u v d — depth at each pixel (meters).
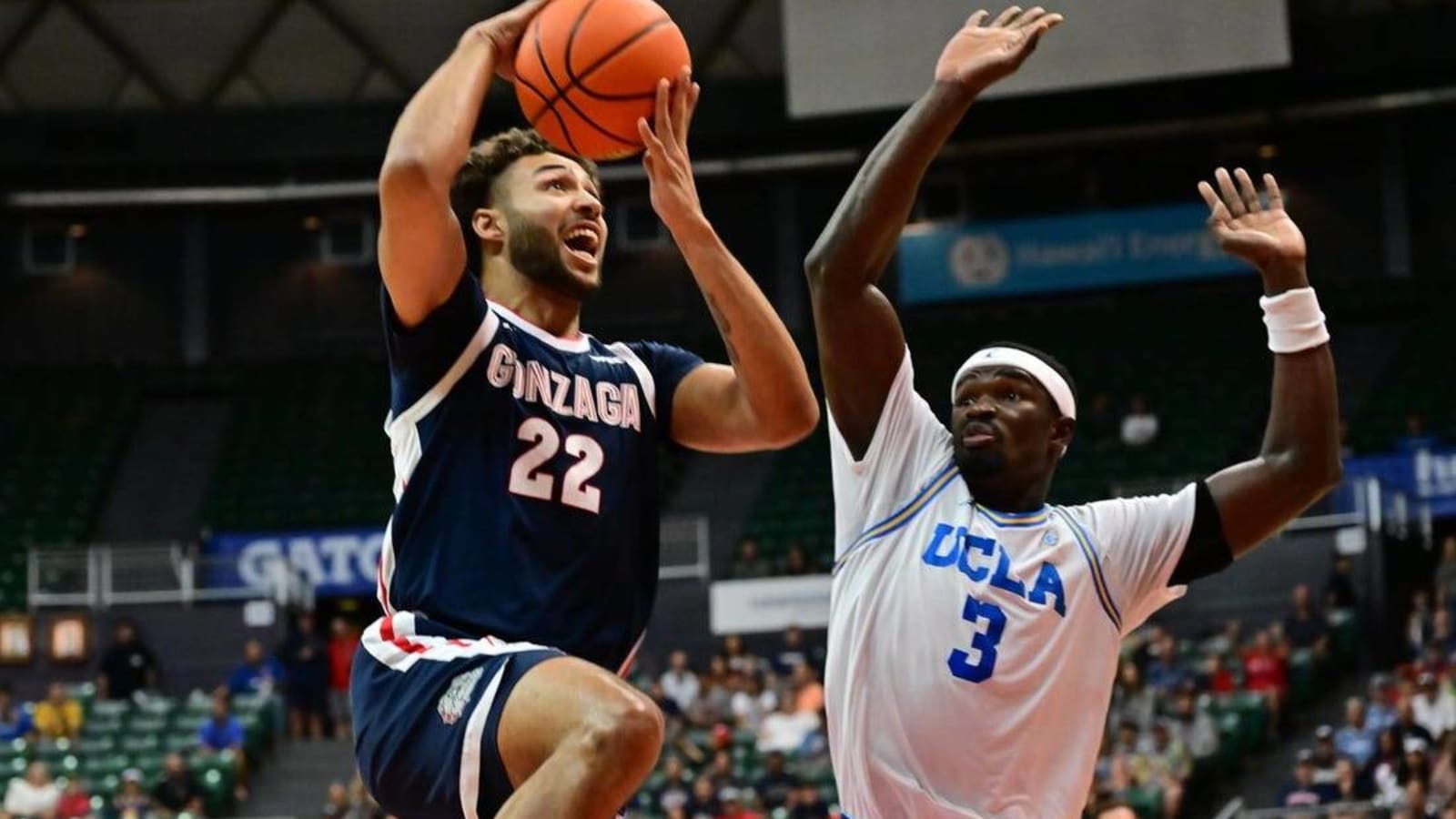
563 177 3.75
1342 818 12.67
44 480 23.66
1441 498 19.56
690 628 19.55
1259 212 3.79
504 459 3.52
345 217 26.81
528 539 3.51
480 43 3.53
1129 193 25.44
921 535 3.66
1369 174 24.92
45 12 23.92
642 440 3.73
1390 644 17.98
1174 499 3.75
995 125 24.00
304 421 24.66
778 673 17.42
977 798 3.54
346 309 26.75
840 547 3.77
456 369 3.50
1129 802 13.71
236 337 26.77
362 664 3.50
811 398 3.69
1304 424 3.70
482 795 3.24
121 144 24.59
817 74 21.36
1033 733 3.56
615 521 3.61
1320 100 23.55
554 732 3.13
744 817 13.80
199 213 26.70
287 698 18.38
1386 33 22.52
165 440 24.86
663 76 3.52
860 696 3.61
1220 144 25.12
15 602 21.17
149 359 26.69
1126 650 16.11
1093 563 3.65
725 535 22.05
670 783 14.80
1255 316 23.78
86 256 26.95
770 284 26.17
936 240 25.44
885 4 21.22
